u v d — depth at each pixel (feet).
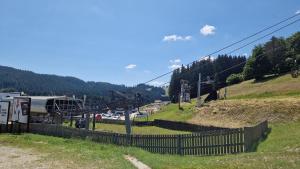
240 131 74.23
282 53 396.98
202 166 55.42
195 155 81.20
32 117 200.54
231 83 433.07
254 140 86.02
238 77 430.61
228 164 54.90
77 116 216.95
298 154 58.70
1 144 110.22
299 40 400.47
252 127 83.71
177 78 517.14
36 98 206.80
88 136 117.80
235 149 74.84
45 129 147.54
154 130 180.45
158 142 91.25
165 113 279.90
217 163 56.95
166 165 59.41
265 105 162.91
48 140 118.01
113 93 157.48
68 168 62.64
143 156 73.61
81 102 215.31
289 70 383.45
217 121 174.70
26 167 65.36
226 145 76.59
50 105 203.10
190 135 84.07
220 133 78.13
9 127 162.20
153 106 441.68
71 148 94.43
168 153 88.07
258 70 396.98
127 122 142.51
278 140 83.25
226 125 158.81
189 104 310.45
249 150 75.66
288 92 224.74
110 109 152.15
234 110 177.06
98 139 112.88
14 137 129.18
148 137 94.12
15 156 81.51
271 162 53.21
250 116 160.04
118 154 79.20
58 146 100.89
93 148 93.35
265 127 113.60
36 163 69.92
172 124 190.70
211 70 522.06
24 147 101.09
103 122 264.11
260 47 406.41
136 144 97.71
